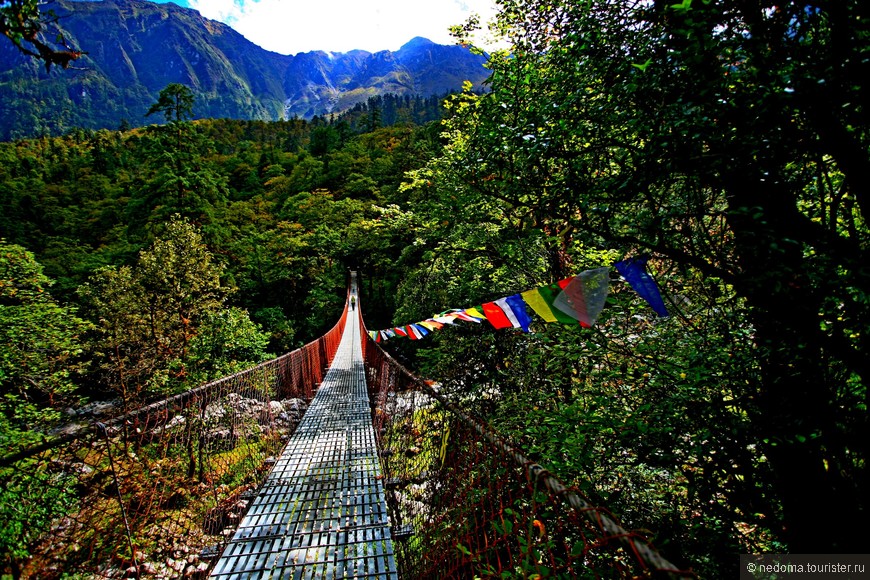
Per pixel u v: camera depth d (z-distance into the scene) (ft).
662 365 8.03
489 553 4.52
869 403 5.67
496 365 16.98
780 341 5.86
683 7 4.60
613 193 6.82
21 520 4.84
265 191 146.41
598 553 5.21
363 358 38.27
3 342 24.07
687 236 6.29
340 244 86.69
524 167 8.75
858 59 4.07
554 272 14.14
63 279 59.41
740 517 7.43
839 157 4.97
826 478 6.39
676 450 7.77
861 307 5.00
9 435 18.20
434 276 26.04
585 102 7.48
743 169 5.35
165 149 58.85
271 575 6.88
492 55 11.31
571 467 8.12
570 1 8.13
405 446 10.08
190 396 8.34
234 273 70.23
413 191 40.91
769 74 4.55
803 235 5.40
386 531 8.24
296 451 13.52
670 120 5.57
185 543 7.58
